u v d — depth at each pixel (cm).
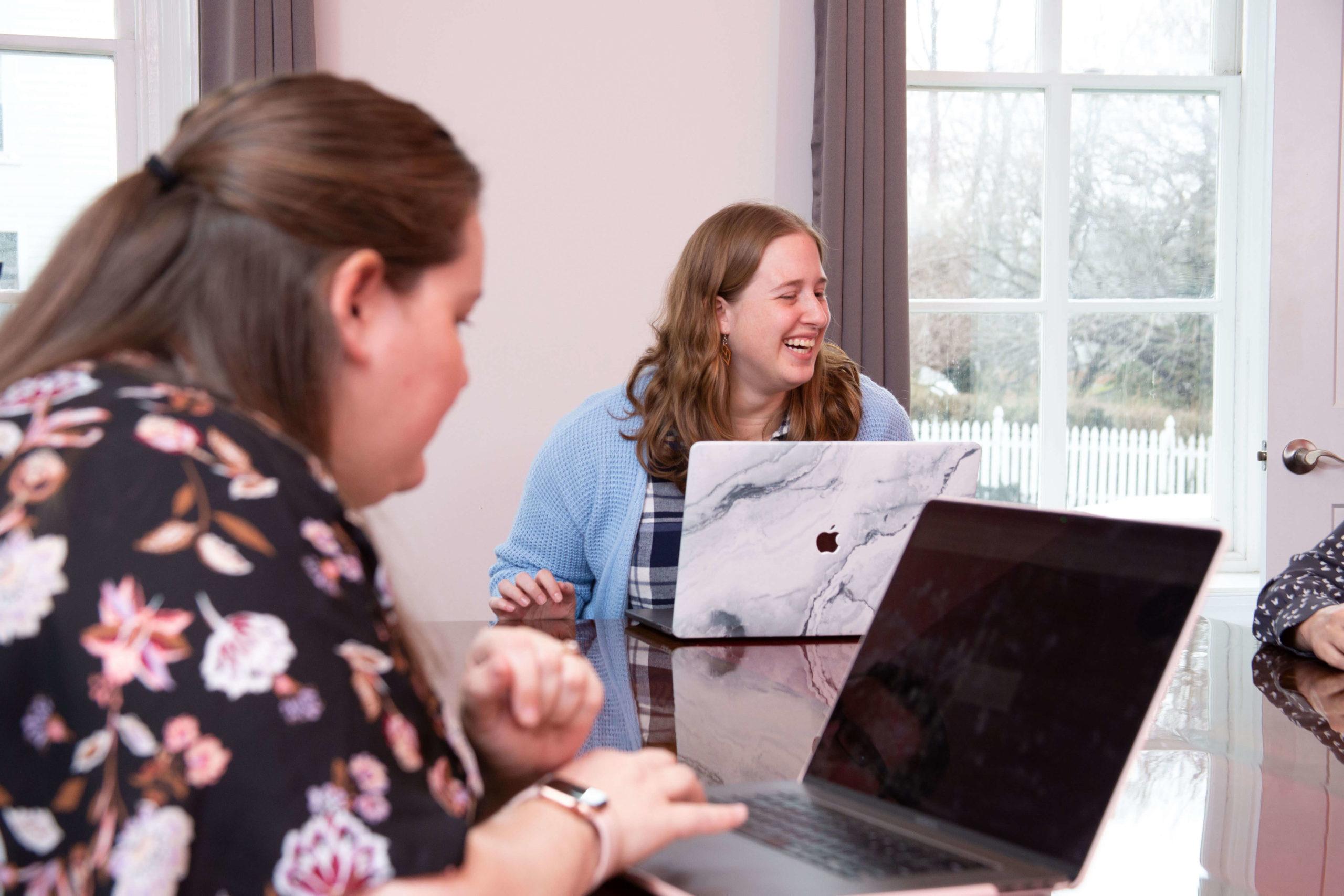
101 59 278
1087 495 321
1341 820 80
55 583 46
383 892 46
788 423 202
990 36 310
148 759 44
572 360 287
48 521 48
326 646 48
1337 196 288
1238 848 75
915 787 78
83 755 45
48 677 46
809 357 194
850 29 272
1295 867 71
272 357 58
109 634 45
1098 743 70
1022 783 72
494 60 279
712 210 289
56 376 55
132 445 50
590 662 134
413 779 50
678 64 286
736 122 288
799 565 147
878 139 274
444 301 64
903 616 88
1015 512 85
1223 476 321
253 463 52
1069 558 79
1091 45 315
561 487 192
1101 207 316
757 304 188
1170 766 93
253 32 255
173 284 58
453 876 48
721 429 191
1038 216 313
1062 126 310
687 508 143
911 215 309
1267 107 297
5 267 277
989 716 77
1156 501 322
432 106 277
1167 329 319
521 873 53
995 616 81
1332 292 288
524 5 279
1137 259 317
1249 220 314
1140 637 72
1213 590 310
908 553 91
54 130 277
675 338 194
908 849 70
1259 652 144
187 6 275
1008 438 317
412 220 61
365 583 54
